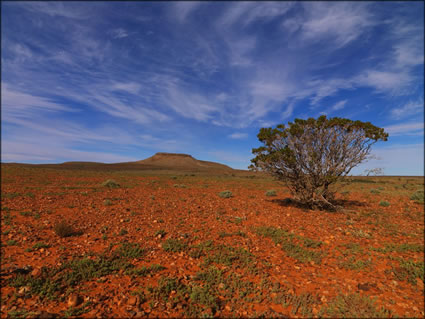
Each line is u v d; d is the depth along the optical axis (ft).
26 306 13.69
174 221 34.30
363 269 20.66
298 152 44.45
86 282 16.76
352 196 67.46
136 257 21.47
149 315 13.43
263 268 20.31
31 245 23.11
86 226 30.19
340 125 42.24
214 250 23.76
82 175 127.75
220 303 15.02
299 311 14.47
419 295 16.51
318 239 28.53
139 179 120.88
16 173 109.70
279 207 48.37
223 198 59.72
